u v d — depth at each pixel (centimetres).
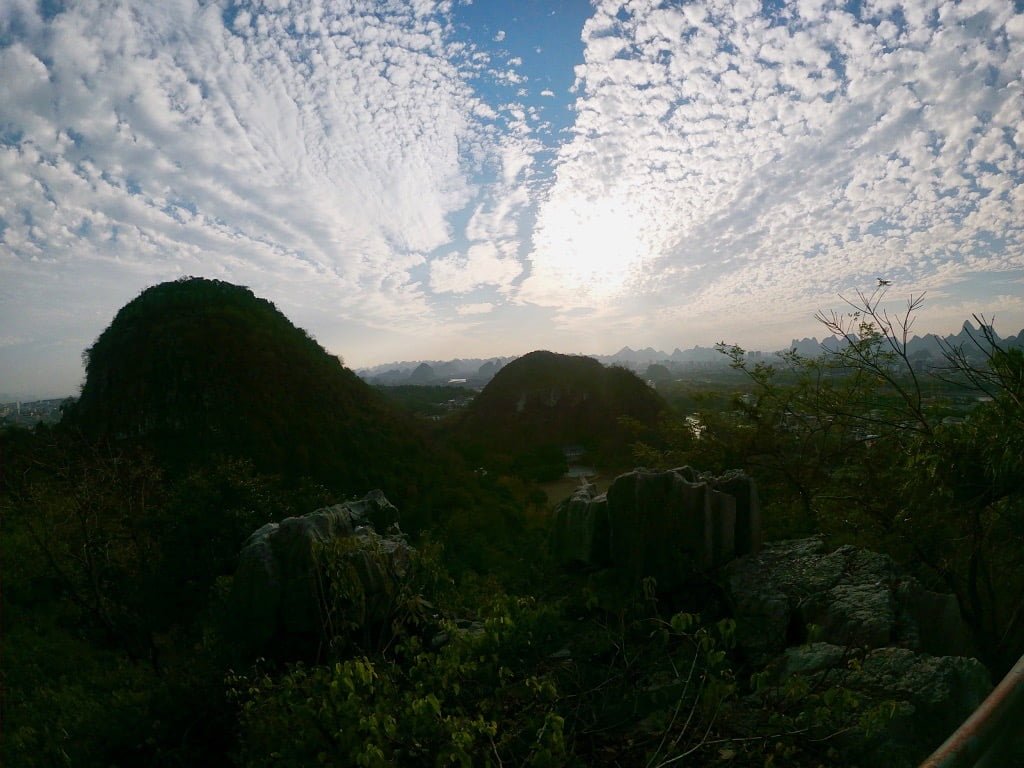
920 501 596
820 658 407
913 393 611
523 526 2519
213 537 1185
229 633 634
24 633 1071
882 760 321
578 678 426
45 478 1281
